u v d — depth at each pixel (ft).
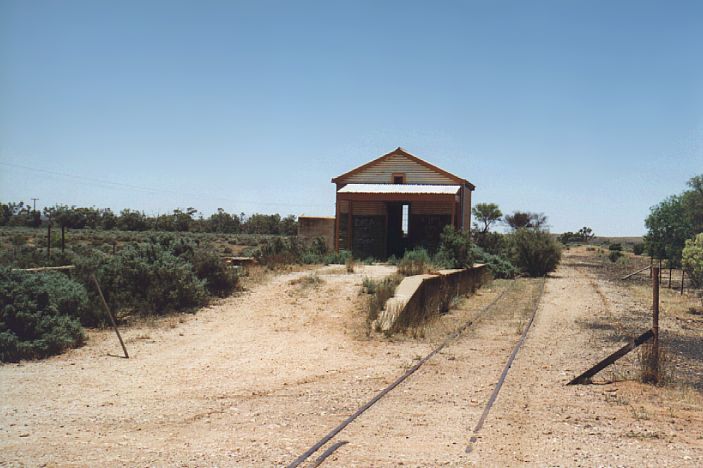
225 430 27.58
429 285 70.33
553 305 81.41
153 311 59.47
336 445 25.17
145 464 22.91
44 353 43.50
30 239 169.58
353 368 42.09
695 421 30.12
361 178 140.46
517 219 272.92
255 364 42.98
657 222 170.30
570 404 32.99
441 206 133.80
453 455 24.53
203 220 307.37
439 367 42.24
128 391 34.94
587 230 471.21
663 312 75.15
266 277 80.48
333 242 144.36
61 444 25.29
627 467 23.47
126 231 246.27
